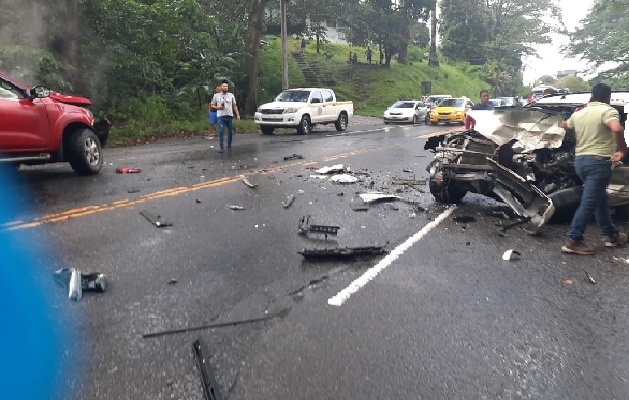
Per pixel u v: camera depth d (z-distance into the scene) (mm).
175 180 9125
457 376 3086
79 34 18281
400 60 52312
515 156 7207
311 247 5594
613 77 35875
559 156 6953
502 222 6926
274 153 13742
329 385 2949
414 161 12703
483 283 4641
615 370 3207
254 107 28281
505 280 4730
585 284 4664
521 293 4422
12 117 7746
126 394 2816
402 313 3951
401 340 3516
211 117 18734
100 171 9961
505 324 3809
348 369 3125
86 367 3072
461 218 6969
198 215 6766
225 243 5617
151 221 6328
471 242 5965
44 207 6801
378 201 7969
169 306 3957
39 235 5586
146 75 20125
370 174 10641
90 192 7844
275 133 21703
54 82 16000
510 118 7707
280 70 38312
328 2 38750
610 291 4500
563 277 4840
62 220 6199
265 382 2961
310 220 6750
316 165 11633
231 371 3068
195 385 2916
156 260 4980
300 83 40969
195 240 5676
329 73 45000
